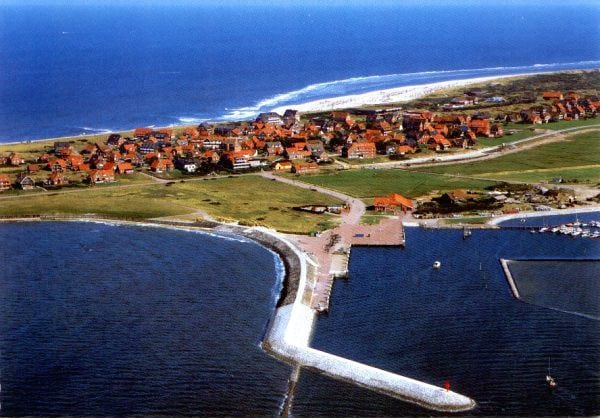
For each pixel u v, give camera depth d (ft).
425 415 381.60
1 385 410.11
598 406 386.93
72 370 428.15
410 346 462.60
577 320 492.54
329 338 479.00
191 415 384.06
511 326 486.38
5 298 535.19
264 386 411.75
